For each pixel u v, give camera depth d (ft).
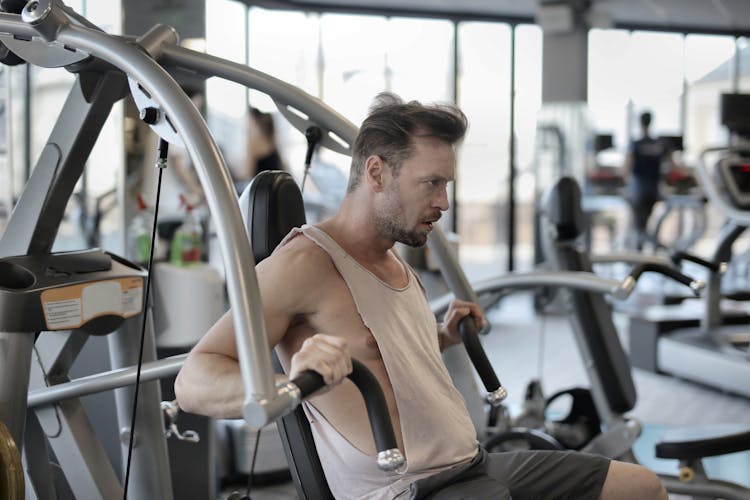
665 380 18.53
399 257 6.27
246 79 6.84
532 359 20.51
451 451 5.73
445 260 7.43
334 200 20.93
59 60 5.98
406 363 5.62
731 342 17.74
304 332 5.57
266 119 20.35
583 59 26.35
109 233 11.41
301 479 5.69
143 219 11.18
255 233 6.02
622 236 30.35
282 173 6.22
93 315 7.09
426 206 5.57
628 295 8.74
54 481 8.80
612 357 10.47
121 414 7.75
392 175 5.54
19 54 5.99
